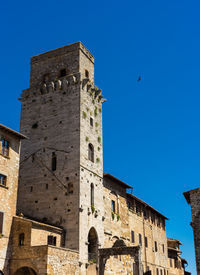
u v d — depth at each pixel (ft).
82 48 208.13
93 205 182.50
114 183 219.20
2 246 140.36
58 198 176.24
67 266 143.54
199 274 159.22
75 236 165.37
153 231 273.95
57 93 198.80
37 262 135.54
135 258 162.61
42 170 185.98
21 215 152.56
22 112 204.95
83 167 180.55
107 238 194.49
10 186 150.82
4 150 152.05
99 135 203.51
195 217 168.35
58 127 190.90
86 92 198.80
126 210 229.86
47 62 212.02
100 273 169.27
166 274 286.05
